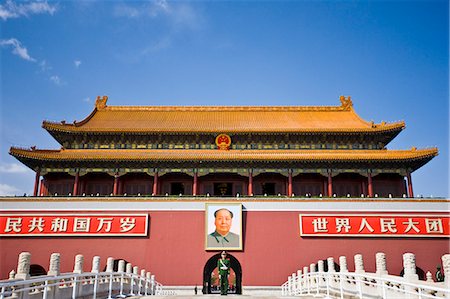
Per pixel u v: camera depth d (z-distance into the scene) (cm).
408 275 2270
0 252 4916
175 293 4806
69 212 5075
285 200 5150
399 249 4947
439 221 5038
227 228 5000
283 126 6288
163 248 4966
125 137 6088
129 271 3869
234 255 4934
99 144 6081
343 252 4947
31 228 5000
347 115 6925
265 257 4928
